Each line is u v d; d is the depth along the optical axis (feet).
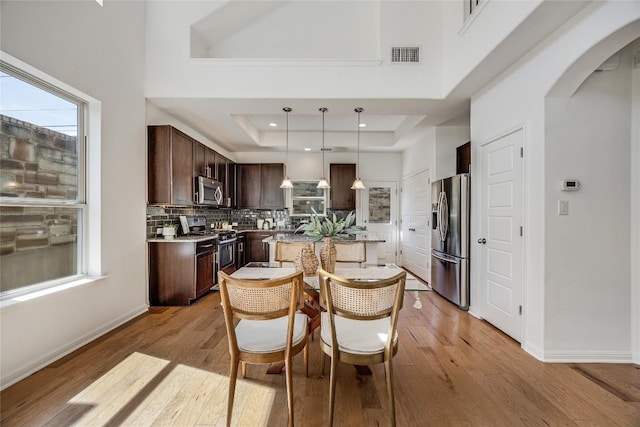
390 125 18.07
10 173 6.81
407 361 7.61
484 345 8.53
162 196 11.52
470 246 11.47
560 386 6.53
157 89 11.18
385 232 21.72
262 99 11.32
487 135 10.10
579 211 7.55
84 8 8.37
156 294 11.98
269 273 7.88
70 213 8.46
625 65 7.50
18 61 6.61
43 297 7.06
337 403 5.96
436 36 11.28
